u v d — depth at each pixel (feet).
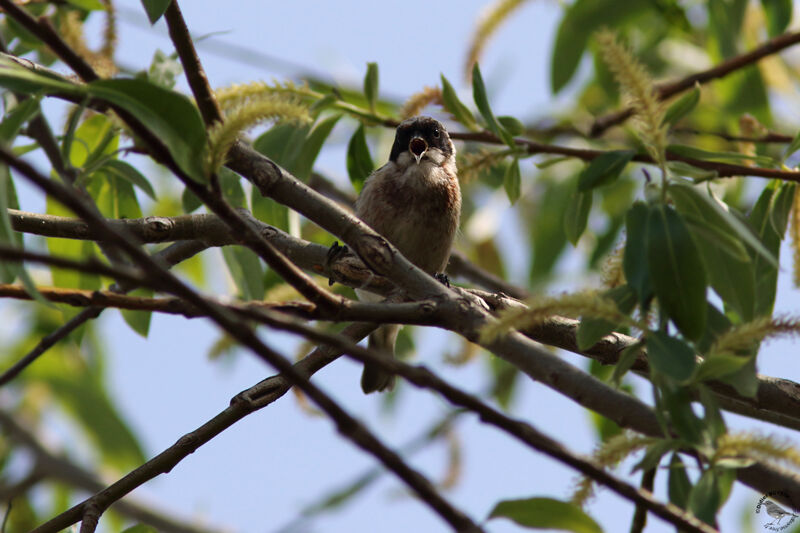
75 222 21.17
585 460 13.60
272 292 26.84
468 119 26.58
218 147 14.07
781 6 32.76
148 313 27.66
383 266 18.07
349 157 30.73
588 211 25.07
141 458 26.43
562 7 33.63
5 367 27.02
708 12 33.94
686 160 23.93
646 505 13.61
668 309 16.52
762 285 21.49
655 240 16.89
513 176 25.30
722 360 15.11
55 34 14.28
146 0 15.69
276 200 18.63
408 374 12.97
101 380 31.94
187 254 25.86
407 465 12.39
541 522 15.60
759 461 15.01
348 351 12.67
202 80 16.10
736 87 34.47
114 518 28.78
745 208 33.83
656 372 16.07
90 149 27.63
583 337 17.28
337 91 27.02
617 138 37.81
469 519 12.47
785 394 20.10
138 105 14.07
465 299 17.33
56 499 29.50
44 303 14.02
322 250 23.90
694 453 16.03
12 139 14.55
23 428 26.08
